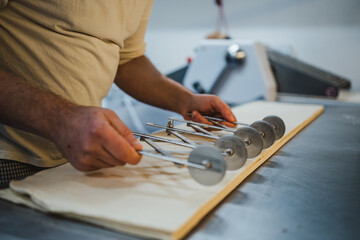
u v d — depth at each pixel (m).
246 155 0.60
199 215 0.47
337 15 2.34
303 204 0.52
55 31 0.73
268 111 1.36
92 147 0.54
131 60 1.10
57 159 0.83
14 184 0.57
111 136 0.54
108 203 0.49
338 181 0.63
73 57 0.75
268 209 0.51
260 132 0.77
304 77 1.86
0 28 0.72
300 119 1.18
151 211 0.46
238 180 0.61
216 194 0.52
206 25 2.70
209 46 1.78
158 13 2.83
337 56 2.39
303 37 2.45
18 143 0.78
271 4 2.48
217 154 0.52
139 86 1.10
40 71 0.74
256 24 2.55
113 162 0.57
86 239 0.42
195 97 1.06
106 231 0.45
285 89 1.93
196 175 0.54
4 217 0.48
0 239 0.42
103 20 0.77
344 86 1.97
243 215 0.49
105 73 0.84
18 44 0.73
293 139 0.99
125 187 0.56
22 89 0.60
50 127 0.57
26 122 0.59
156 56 2.91
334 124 1.21
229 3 2.59
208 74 1.79
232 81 1.78
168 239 0.41
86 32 0.76
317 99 1.82
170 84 1.10
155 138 0.70
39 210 0.51
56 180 0.59
